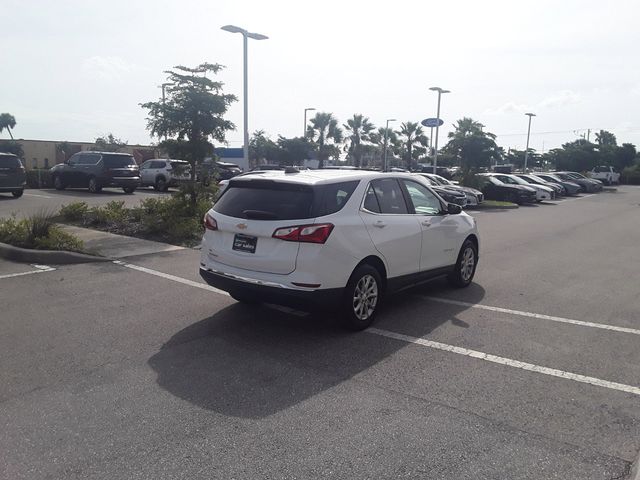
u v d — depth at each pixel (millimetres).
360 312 5824
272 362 4934
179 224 11750
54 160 48219
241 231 5543
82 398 4160
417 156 56969
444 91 30078
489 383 4551
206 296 7164
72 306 6598
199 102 13602
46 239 9586
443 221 7168
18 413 3906
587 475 3227
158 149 14500
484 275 9031
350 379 4582
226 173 29219
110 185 23531
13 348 5188
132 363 4863
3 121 75375
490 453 3455
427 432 3707
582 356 5223
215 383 4461
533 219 19594
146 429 3693
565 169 62469
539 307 7008
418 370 4801
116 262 9219
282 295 5309
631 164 71375
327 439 3594
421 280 6926
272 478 3154
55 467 3236
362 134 55250
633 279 8852
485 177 28469
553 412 4039
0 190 20078
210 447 3477
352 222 5602
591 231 15797
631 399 4289
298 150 50219
